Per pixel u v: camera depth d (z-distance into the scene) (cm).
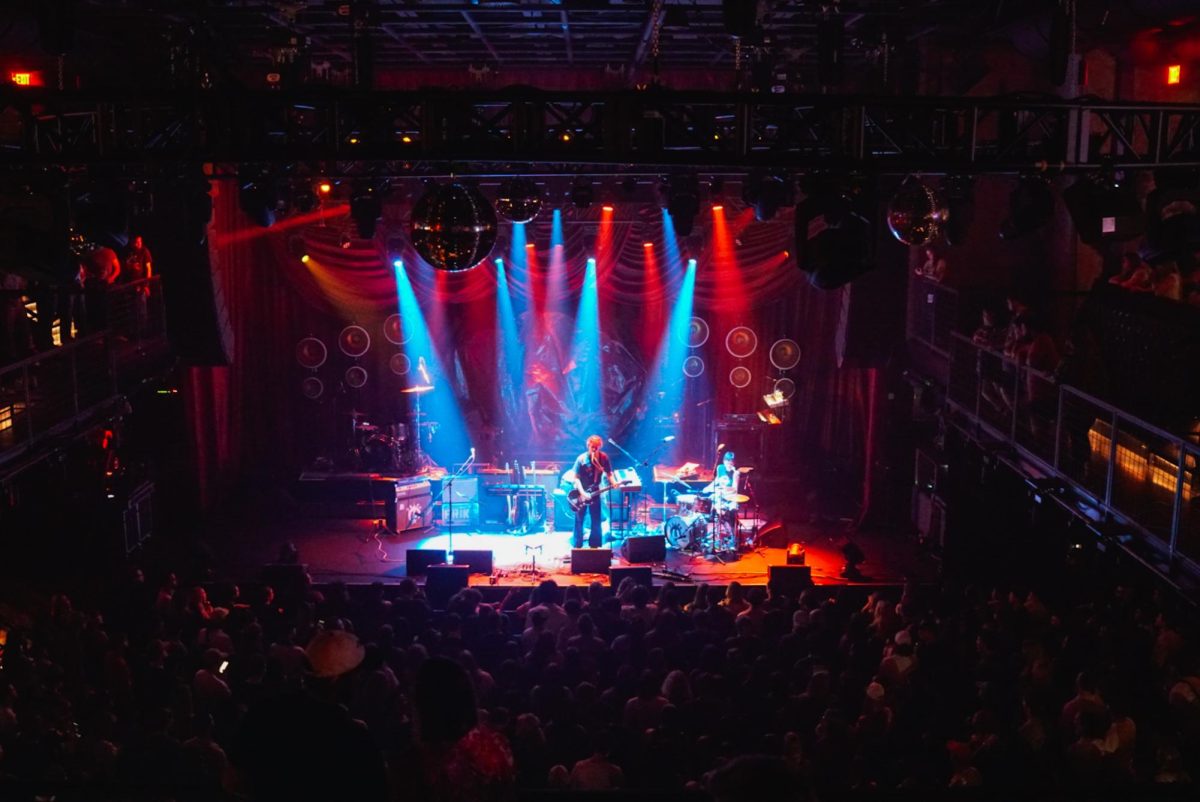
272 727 449
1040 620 1430
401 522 2320
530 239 2570
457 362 2639
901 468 2361
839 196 1112
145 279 2164
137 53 1667
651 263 2581
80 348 1906
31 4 1330
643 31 1872
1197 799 471
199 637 1362
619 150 1069
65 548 1933
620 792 465
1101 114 1108
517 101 1055
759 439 2680
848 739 1058
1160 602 1352
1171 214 1372
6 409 1741
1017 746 1080
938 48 2017
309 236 2516
